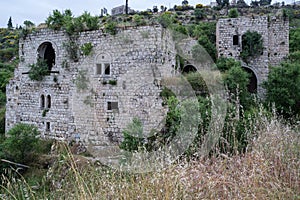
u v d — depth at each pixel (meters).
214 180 3.35
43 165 12.22
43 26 18.66
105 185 3.81
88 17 16.44
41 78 17.67
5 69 32.94
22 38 18.64
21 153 12.88
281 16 23.83
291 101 16.55
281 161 3.80
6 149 12.84
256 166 3.53
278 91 16.97
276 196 3.11
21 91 18.62
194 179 3.45
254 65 22.20
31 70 17.80
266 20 22.20
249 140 5.21
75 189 4.27
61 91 16.81
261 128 5.50
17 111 18.73
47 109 17.36
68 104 16.31
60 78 16.92
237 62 20.27
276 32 23.70
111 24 14.55
